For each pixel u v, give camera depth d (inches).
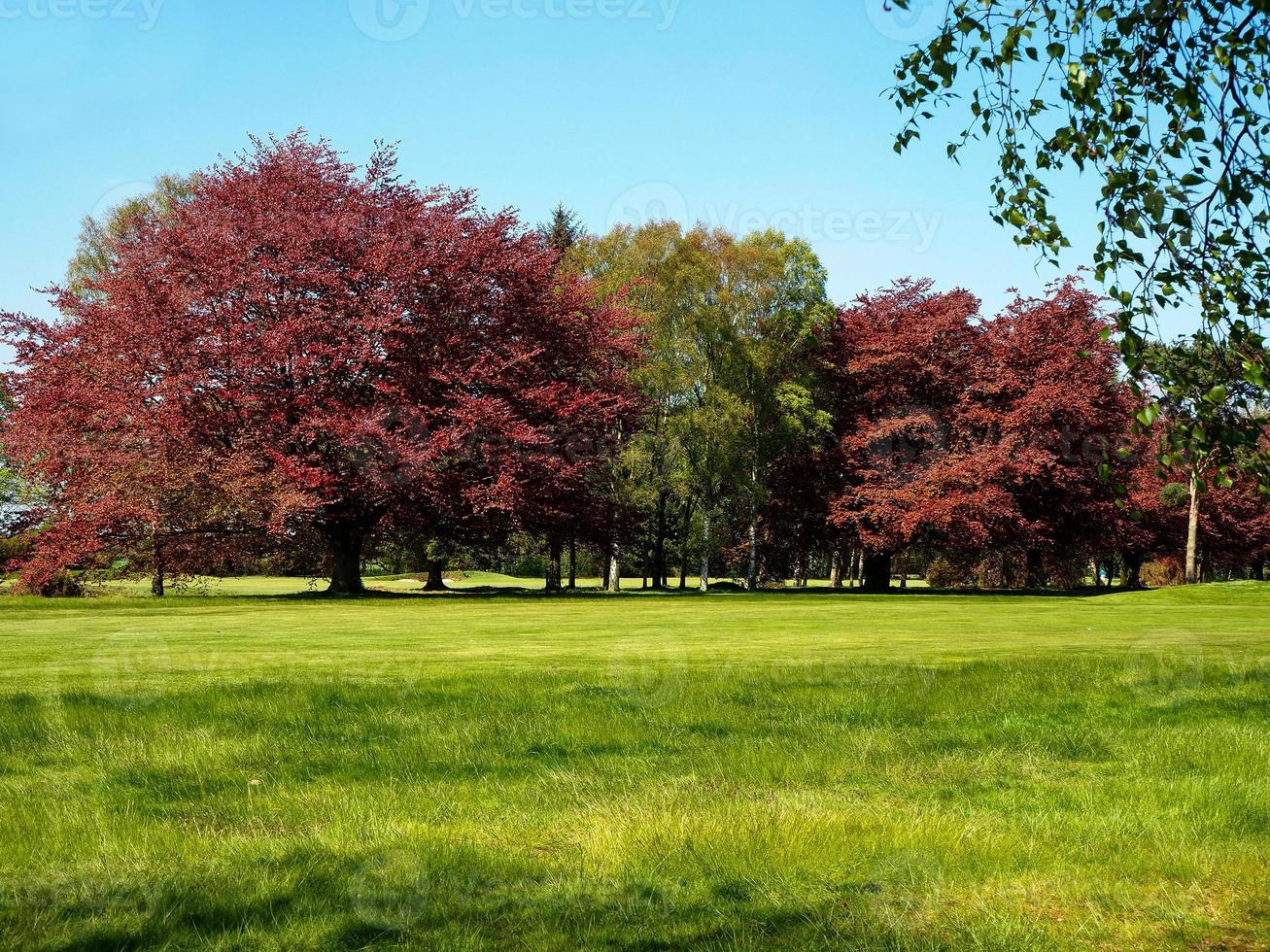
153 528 1134.4
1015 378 1568.7
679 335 1612.9
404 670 469.1
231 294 1157.1
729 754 299.4
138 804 246.8
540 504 1237.7
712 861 207.8
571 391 1264.8
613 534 1438.2
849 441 1628.9
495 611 976.3
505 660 520.7
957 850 215.6
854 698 387.2
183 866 203.2
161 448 1119.0
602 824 229.6
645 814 235.8
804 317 1676.9
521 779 271.9
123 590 1306.6
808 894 192.4
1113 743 323.0
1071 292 1592.0
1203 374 195.3
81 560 1169.4
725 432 1573.6
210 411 1167.0
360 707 366.3
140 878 195.6
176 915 178.1
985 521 1537.9
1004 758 304.0
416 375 1162.6
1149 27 198.2
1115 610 1084.5
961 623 848.3
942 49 204.8
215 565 1258.6
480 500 1167.6
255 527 1177.4
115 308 1147.9
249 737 317.1
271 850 212.7
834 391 1738.4
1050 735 331.9
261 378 1135.6
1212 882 204.7
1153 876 207.2
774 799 252.7
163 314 1124.5
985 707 380.5
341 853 211.3
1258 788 266.4
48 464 1125.1
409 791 259.0
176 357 1122.7
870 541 1590.8
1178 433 196.9
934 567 2448.3
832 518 1622.8
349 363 1136.8
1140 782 275.6
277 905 182.4
